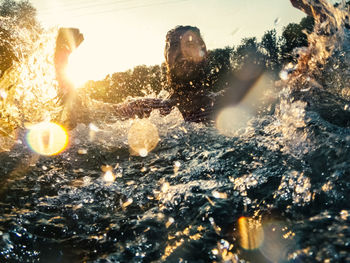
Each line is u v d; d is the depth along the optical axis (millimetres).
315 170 982
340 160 974
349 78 1444
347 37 1535
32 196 1117
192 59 2066
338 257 572
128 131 1849
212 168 1226
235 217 852
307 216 775
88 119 1951
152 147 1638
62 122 1828
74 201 1087
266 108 1773
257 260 653
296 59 1815
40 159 1460
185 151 1509
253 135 1479
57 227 908
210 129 1771
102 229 894
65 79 1941
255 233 758
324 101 1449
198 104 2037
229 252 706
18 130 1646
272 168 1099
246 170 1144
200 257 709
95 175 1333
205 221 859
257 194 952
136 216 955
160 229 863
